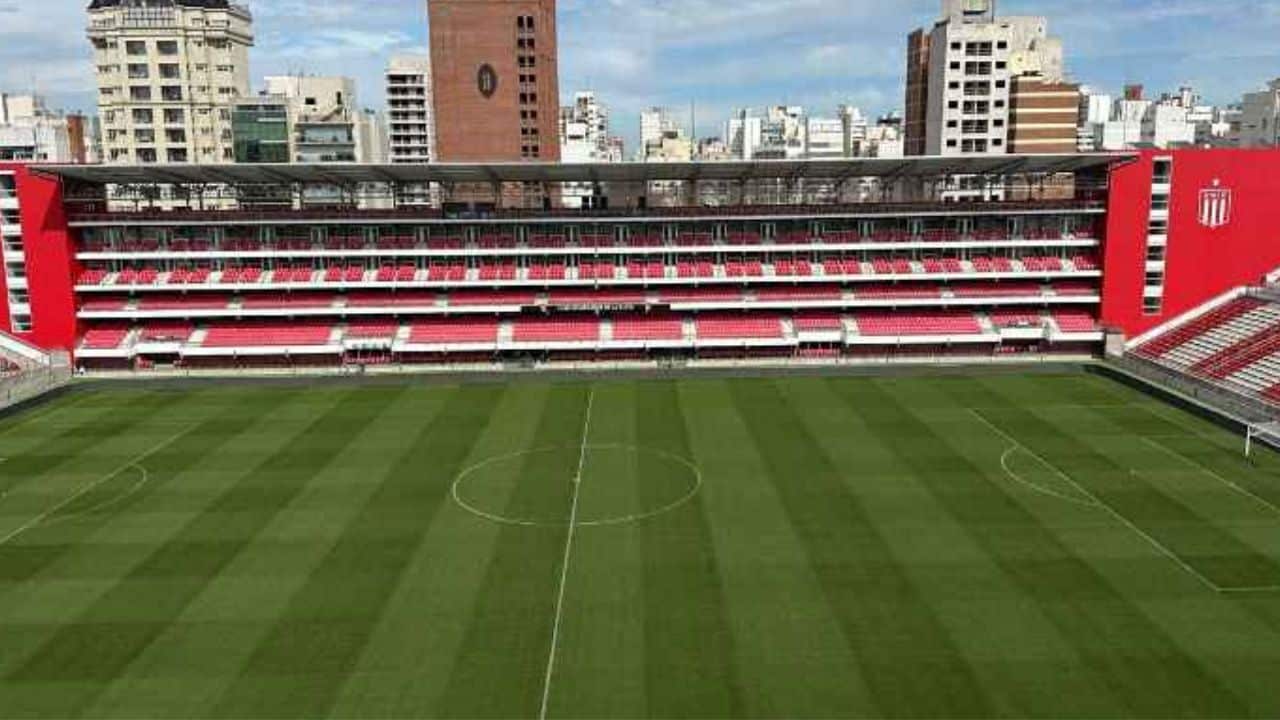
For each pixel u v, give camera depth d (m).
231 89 138.62
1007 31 138.62
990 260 79.25
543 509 45.09
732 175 76.56
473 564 38.97
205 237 77.62
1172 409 61.66
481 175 74.44
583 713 28.42
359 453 54.12
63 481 49.69
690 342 77.00
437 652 32.03
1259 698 28.64
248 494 47.44
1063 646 31.84
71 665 31.34
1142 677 29.89
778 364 74.69
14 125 134.00
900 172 77.12
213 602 35.72
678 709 28.58
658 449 54.50
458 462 52.34
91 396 68.25
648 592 36.31
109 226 76.25
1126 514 43.44
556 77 145.00
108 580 37.72
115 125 133.25
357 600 35.81
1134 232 75.81
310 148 165.12
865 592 36.03
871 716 28.08
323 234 78.19
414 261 78.88
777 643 32.38
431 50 138.38
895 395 66.44
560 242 78.62
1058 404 63.41
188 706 28.94
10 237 74.12
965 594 35.75
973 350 78.19
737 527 42.62
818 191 94.19
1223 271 76.62
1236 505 44.34
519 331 78.25
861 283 79.94
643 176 75.88
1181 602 34.84
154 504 46.16
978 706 28.47
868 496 46.25
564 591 36.47
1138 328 77.50
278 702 29.11
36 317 75.19
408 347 76.56
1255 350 66.12
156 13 131.12
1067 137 140.25
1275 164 74.75
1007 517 43.28
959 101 141.25
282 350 76.31
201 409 64.44
